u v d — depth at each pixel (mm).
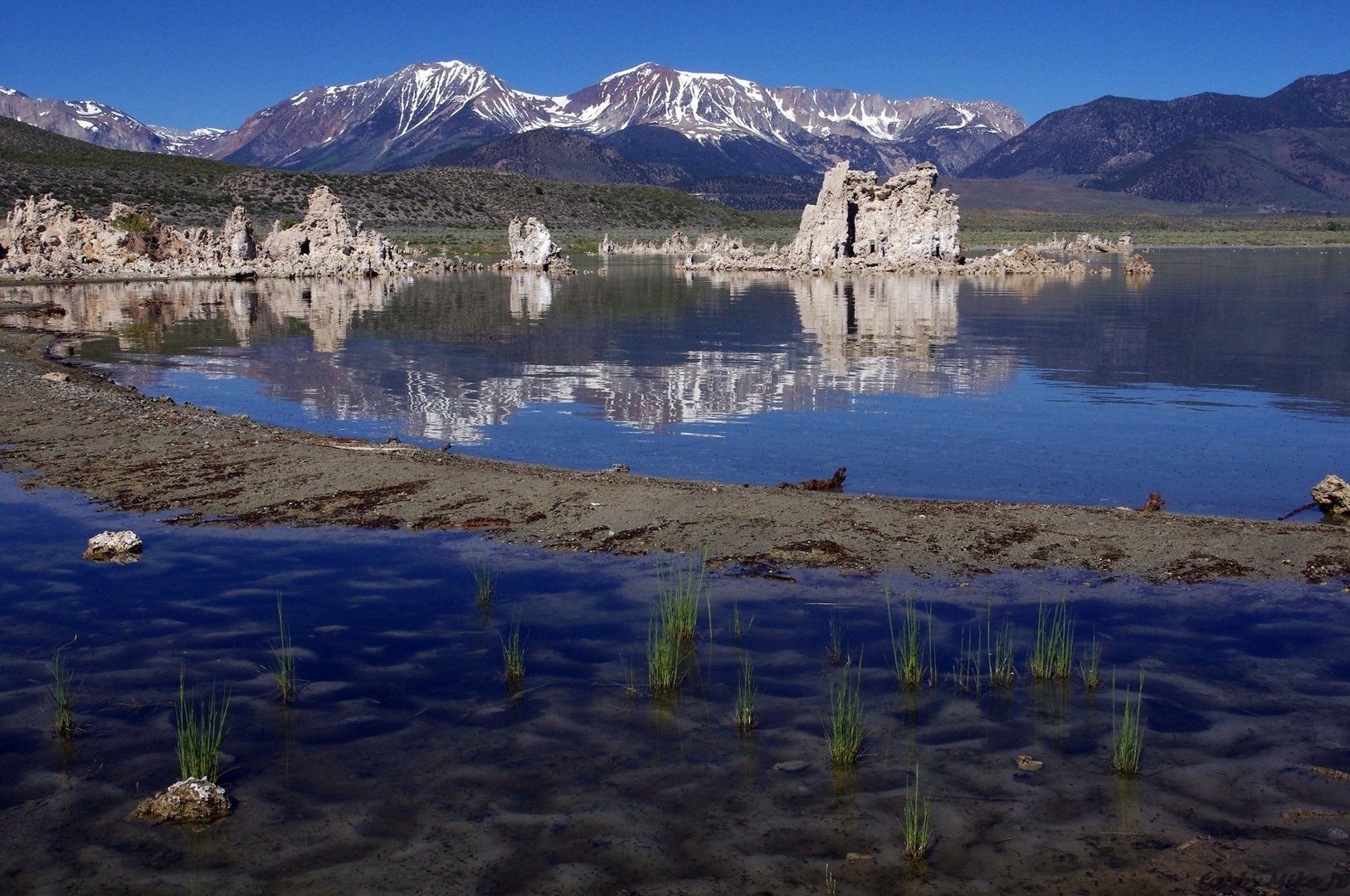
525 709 7578
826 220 91688
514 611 9555
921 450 17656
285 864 5699
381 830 6043
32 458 15570
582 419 20672
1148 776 6602
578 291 61844
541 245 88375
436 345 33781
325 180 167500
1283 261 105938
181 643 8805
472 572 10617
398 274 82562
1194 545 11133
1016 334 37156
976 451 17531
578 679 8109
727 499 12953
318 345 33906
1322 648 8594
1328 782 6488
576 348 32719
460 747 7027
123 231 78438
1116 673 8172
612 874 5598
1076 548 11117
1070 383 25453
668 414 21203
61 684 7848
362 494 13477
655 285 68812
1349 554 10766
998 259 86312
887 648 8680
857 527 11859
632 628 9141
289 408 22062
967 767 6734
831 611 9500
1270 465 16594
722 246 120188
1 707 7598
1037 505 12797
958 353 31422
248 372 27641
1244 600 9672
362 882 5543
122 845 5902
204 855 5789
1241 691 7820
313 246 87125
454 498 13234
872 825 6066
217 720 7371
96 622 9258
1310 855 5703
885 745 7035
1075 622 9203
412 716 7480
